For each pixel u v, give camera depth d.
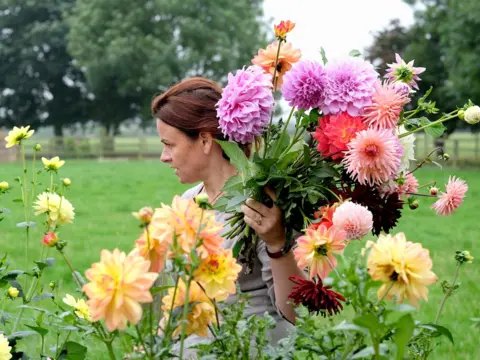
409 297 1.54
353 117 2.03
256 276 2.46
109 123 44.72
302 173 2.11
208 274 1.60
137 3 40.03
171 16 40.97
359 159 1.90
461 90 25.86
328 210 1.94
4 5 44.50
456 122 29.00
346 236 1.70
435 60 30.69
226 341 1.73
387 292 1.54
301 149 2.12
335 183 2.11
